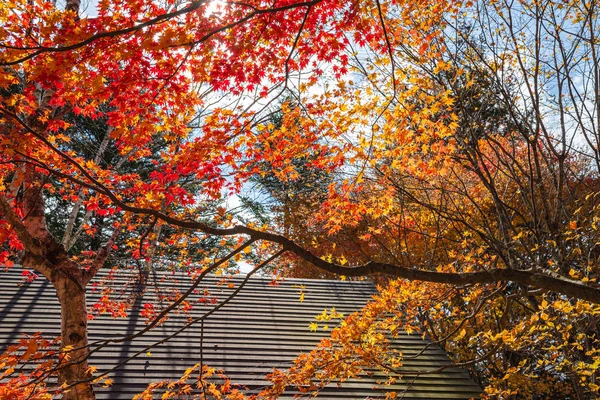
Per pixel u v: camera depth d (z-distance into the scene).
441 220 9.16
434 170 5.36
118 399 6.22
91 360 6.86
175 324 7.99
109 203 5.52
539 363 6.01
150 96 4.30
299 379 4.85
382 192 6.43
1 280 8.59
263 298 9.24
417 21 6.06
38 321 7.57
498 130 9.48
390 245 12.63
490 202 9.62
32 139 4.66
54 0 5.41
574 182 8.52
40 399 3.35
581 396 6.25
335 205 5.62
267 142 5.13
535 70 6.26
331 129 4.91
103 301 7.04
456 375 7.64
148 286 8.84
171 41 3.54
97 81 3.75
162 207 5.41
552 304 5.04
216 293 9.10
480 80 6.91
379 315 5.86
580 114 6.35
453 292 6.08
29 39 4.08
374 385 7.09
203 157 4.75
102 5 3.55
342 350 4.95
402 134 4.88
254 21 3.82
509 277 3.51
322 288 10.05
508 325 8.50
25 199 4.81
